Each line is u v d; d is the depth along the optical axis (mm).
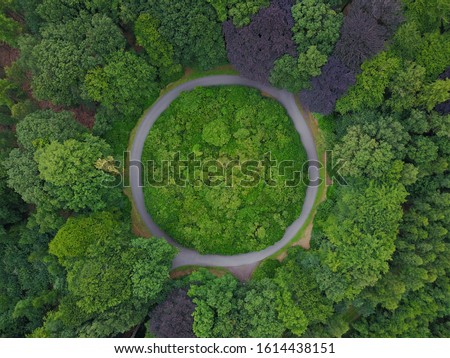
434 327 47375
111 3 45938
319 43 45406
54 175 43406
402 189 45000
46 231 48906
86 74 46438
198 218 52562
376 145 44719
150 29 45469
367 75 45344
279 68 46719
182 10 44500
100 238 45500
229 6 45031
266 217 52781
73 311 43938
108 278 43625
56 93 47406
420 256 45375
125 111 50750
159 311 46031
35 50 45344
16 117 48688
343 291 44625
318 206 53031
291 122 53938
